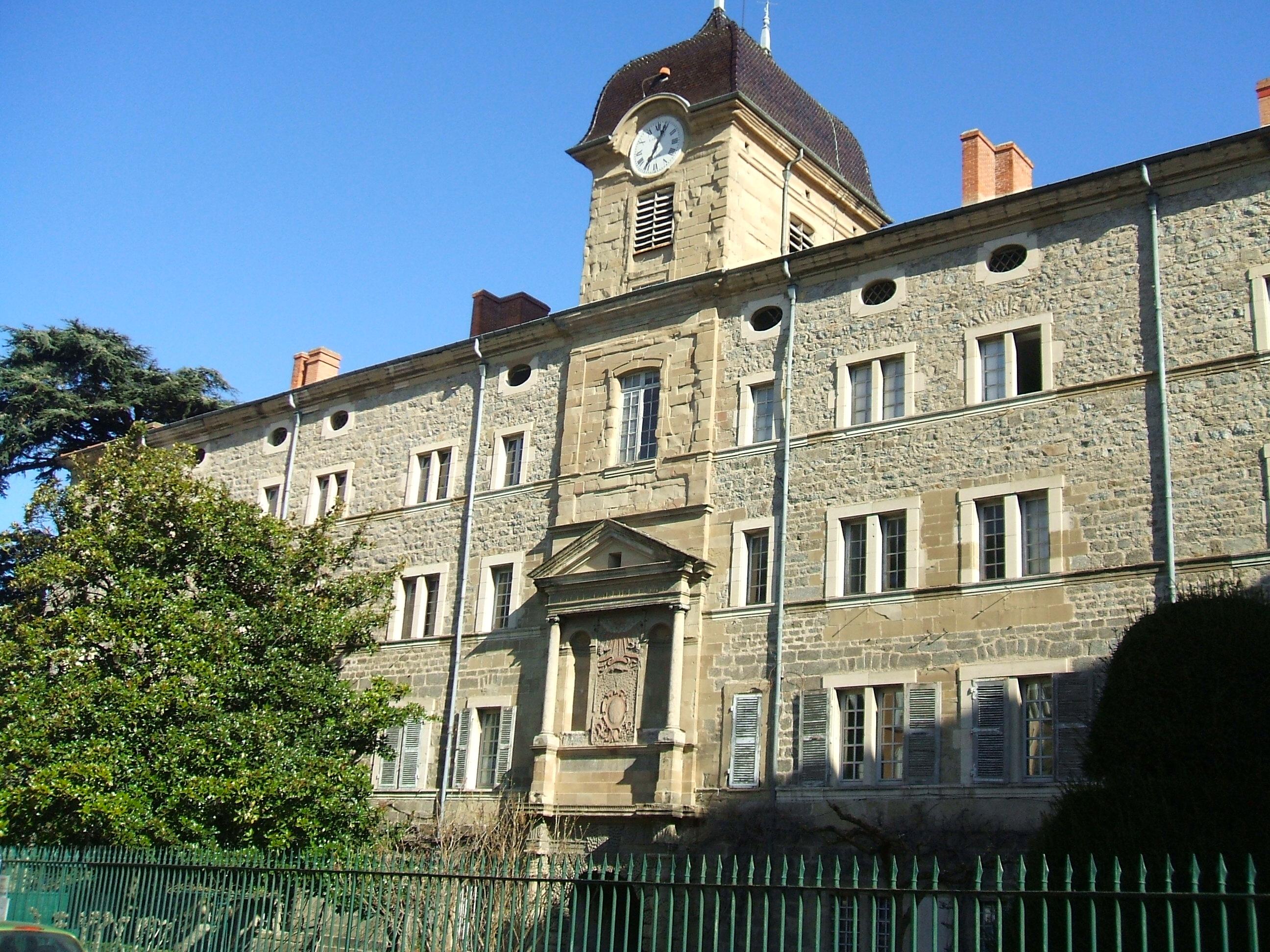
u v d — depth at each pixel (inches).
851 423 1188.5
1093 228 1102.4
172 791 1016.2
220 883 791.1
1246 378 995.9
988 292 1141.7
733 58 1413.6
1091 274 1091.3
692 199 1379.2
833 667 1122.0
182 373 2223.2
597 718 1245.7
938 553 1099.3
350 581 1257.4
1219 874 446.9
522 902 651.5
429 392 1547.7
